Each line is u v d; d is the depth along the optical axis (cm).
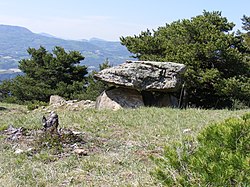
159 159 389
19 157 598
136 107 1299
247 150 335
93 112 1133
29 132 770
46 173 516
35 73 3147
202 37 1777
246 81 1717
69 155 613
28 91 2945
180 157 359
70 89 2930
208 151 340
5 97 3173
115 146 677
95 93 2534
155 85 1352
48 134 680
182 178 337
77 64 3212
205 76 1625
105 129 840
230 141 342
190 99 1806
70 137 689
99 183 478
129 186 446
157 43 1938
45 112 1239
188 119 972
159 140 718
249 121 356
